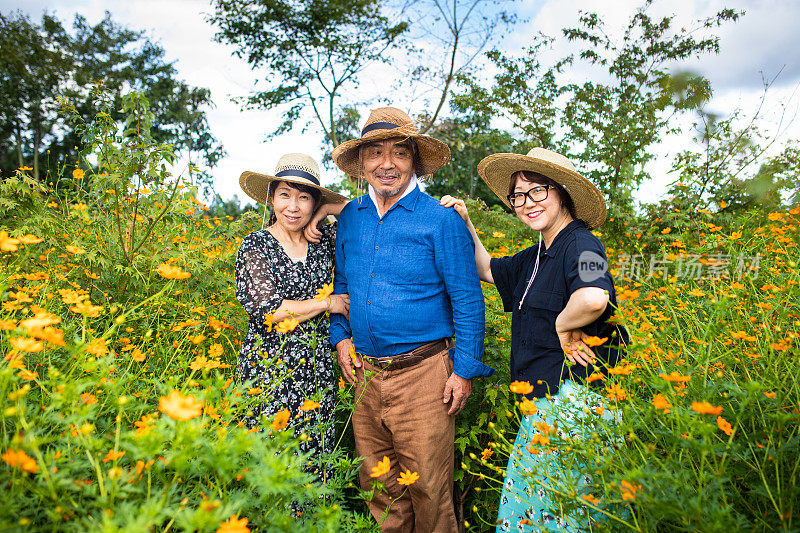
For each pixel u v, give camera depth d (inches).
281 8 527.8
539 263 80.0
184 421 40.9
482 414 90.3
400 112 86.4
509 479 71.6
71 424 44.7
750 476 53.9
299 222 87.5
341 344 91.5
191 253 119.2
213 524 36.2
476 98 304.5
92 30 904.3
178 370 72.9
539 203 77.5
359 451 90.1
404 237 83.8
